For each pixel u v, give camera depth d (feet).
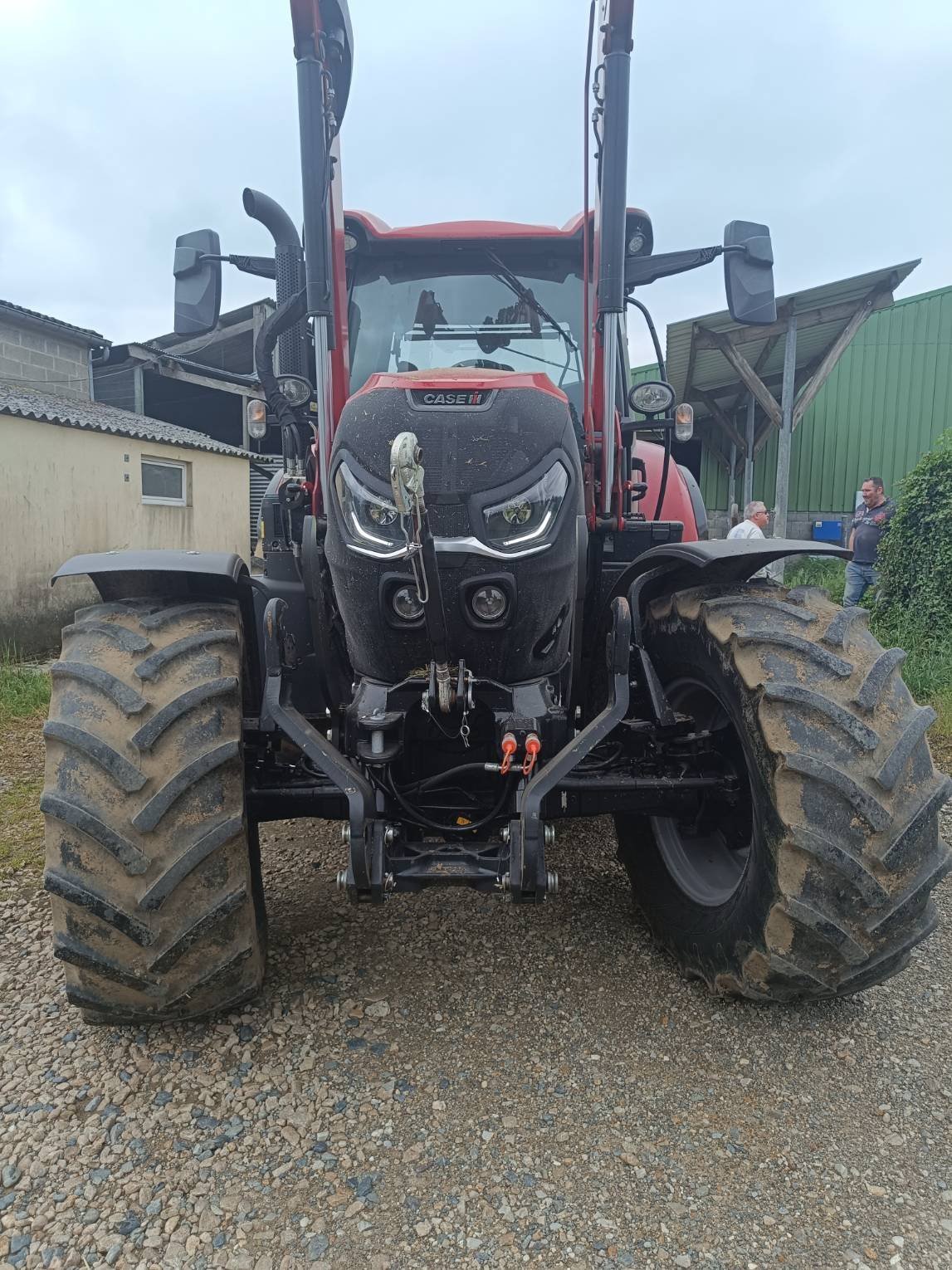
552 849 11.95
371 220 11.80
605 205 8.91
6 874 11.20
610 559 9.98
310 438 11.07
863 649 7.22
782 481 36.68
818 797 6.55
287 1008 8.04
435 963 8.85
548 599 7.59
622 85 8.62
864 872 6.48
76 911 6.52
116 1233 5.63
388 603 7.39
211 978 6.86
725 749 8.35
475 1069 7.20
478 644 7.50
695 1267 5.38
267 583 10.21
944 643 22.21
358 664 8.18
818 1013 8.00
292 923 9.71
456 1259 5.42
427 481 7.20
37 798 14.21
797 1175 6.09
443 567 7.23
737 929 7.39
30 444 30.94
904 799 6.65
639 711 8.83
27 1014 8.04
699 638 7.88
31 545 31.01
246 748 7.84
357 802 6.90
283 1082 7.02
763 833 6.90
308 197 8.72
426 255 12.13
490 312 12.03
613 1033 7.68
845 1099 6.87
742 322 9.98
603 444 9.65
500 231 11.79
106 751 6.47
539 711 7.77
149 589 7.93
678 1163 6.19
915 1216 5.75
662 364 11.31
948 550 23.24
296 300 10.53
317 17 8.34
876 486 28.30
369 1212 5.77
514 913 9.94
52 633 31.89
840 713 6.67
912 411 53.57
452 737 7.96
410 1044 7.52
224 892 6.68
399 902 10.19
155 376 54.65
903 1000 8.21
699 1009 8.06
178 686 6.86
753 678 7.02
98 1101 6.82
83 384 48.47
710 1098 6.86
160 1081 7.06
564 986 8.43
